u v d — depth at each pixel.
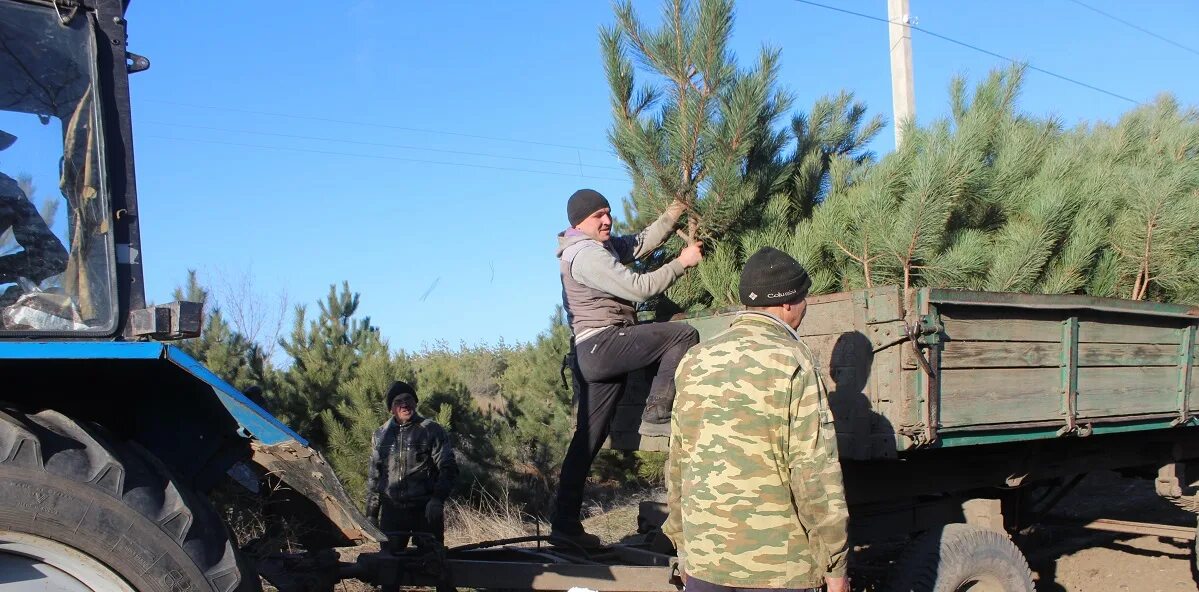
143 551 2.61
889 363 3.70
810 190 6.81
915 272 6.07
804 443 2.76
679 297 6.52
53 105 2.85
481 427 9.45
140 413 3.33
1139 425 4.91
